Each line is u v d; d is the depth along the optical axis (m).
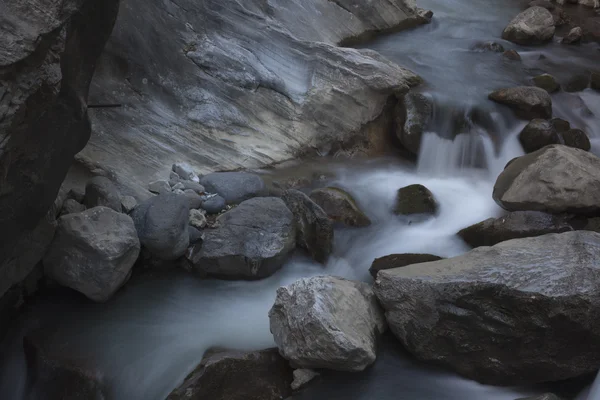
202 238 5.79
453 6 12.25
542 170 6.30
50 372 4.70
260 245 5.66
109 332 5.09
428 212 6.63
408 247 6.17
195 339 5.05
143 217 5.61
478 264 4.89
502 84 8.75
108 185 5.77
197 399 4.46
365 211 6.65
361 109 7.89
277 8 9.02
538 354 4.61
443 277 4.79
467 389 4.75
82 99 4.55
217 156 6.99
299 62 8.05
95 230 5.19
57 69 3.87
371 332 4.89
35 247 4.94
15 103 3.49
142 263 5.71
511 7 12.49
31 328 5.08
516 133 7.85
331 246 6.01
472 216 6.65
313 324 4.53
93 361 4.80
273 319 4.89
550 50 10.55
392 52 9.66
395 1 10.95
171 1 7.68
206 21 7.86
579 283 4.51
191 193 6.23
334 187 6.79
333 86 7.86
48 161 4.31
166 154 6.76
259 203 6.03
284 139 7.44
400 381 4.77
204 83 7.40
